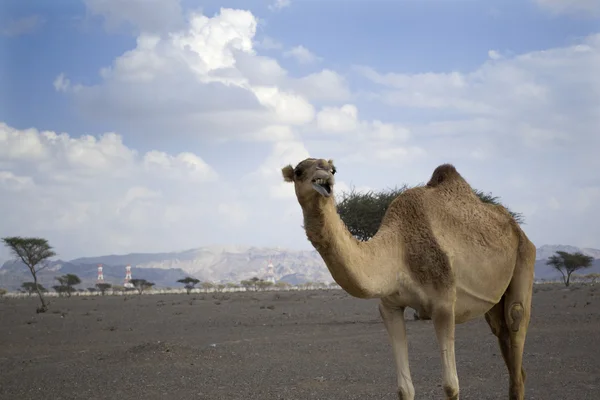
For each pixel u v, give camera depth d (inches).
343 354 646.5
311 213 246.7
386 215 304.0
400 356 289.7
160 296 2960.1
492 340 727.1
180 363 579.2
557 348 632.4
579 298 1556.3
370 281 269.3
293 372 531.8
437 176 331.0
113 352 690.8
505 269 317.1
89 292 4335.6
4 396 457.4
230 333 935.0
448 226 302.0
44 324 1224.8
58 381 516.1
